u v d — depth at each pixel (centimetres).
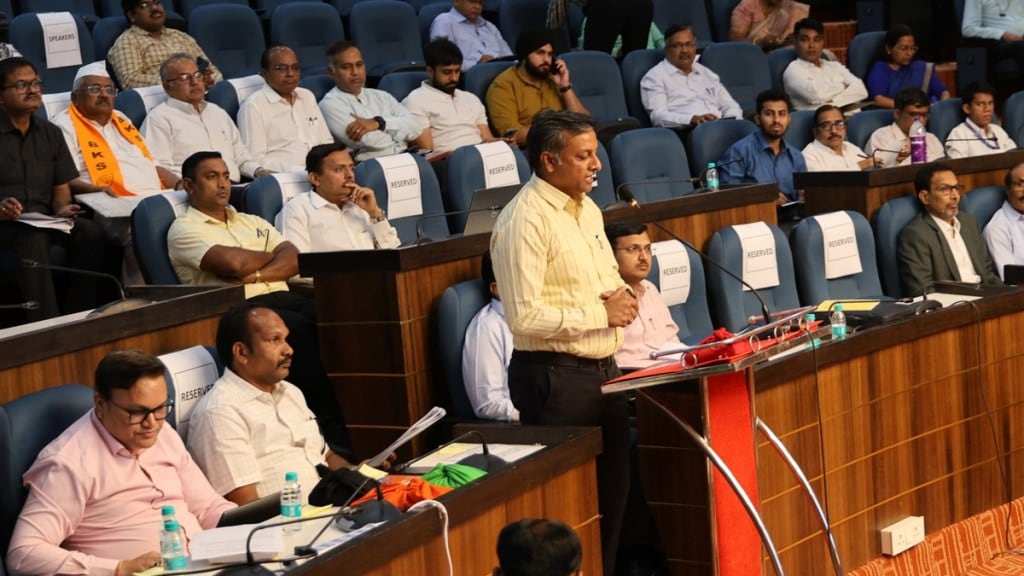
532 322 351
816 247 572
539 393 363
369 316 429
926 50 996
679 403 374
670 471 385
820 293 573
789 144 725
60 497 312
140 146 583
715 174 615
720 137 701
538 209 354
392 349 427
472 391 421
